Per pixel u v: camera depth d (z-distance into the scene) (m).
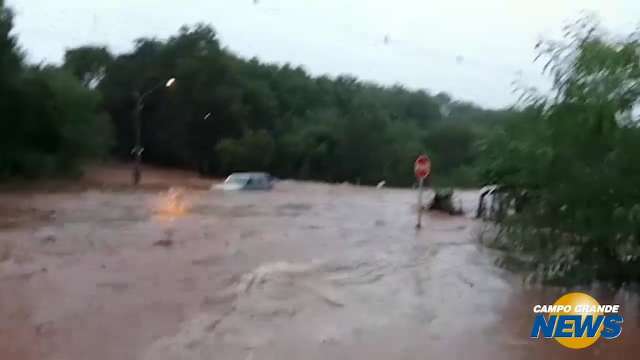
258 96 82.06
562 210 12.24
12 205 25.53
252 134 74.50
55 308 9.26
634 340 8.55
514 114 13.91
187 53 76.69
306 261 13.67
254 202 30.64
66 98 49.78
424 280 12.12
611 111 10.83
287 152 82.19
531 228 13.33
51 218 20.64
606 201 11.34
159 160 76.44
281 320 8.95
